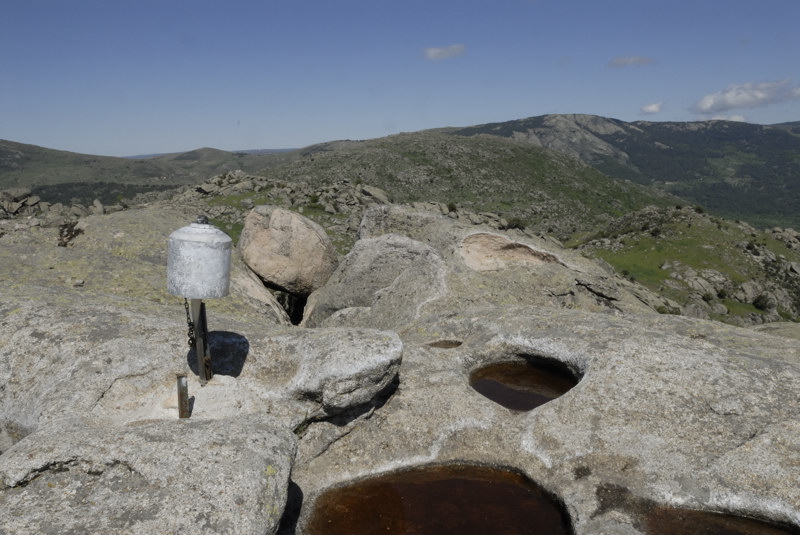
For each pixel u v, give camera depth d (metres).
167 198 73.12
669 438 8.35
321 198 63.91
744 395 8.88
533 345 11.36
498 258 19.11
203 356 8.09
